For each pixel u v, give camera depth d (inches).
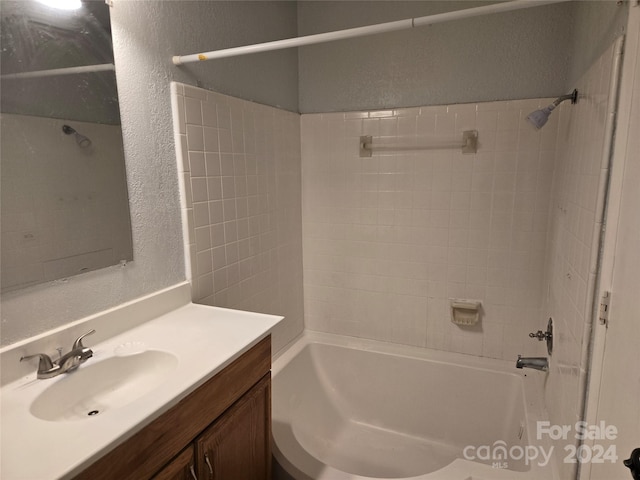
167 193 56.4
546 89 72.7
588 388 43.5
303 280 97.3
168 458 36.6
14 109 38.2
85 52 44.4
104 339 47.2
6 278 38.5
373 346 90.1
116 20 47.8
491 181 78.0
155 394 35.8
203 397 40.6
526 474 53.6
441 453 77.1
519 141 74.9
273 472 60.4
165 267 56.7
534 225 76.5
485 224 79.8
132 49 50.1
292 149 88.6
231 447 45.9
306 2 87.7
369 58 84.3
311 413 84.4
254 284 77.3
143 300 52.1
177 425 37.4
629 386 33.3
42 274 41.5
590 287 42.4
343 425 86.5
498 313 82.0
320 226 93.5
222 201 67.0
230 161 68.5
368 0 82.7
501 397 77.6
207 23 62.8
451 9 76.6
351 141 87.4
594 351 42.2
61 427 31.5
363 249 90.6
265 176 79.0
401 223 86.3
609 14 43.6
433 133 80.6
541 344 76.4
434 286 85.9
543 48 72.0
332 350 91.4
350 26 85.0
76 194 44.4
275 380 77.0
